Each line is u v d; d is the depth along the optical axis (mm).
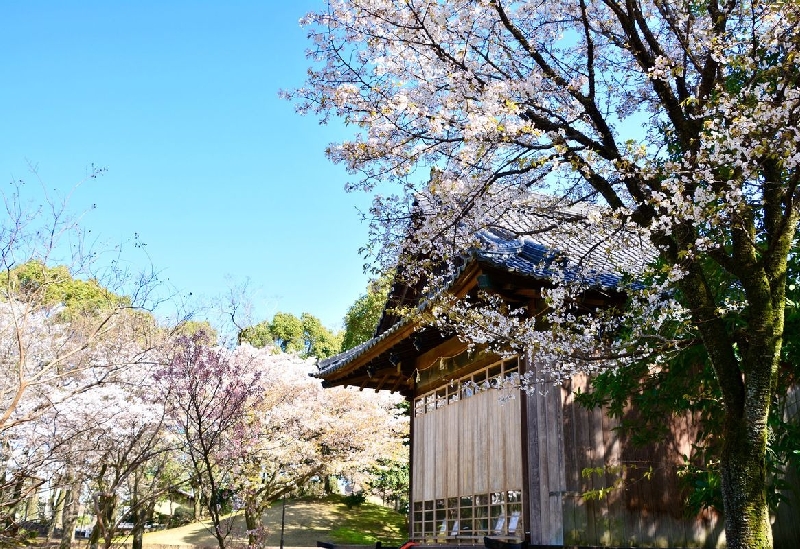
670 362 6887
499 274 7871
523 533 8352
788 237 5266
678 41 6625
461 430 10672
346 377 13281
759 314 5027
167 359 10055
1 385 10125
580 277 7551
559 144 5859
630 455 8367
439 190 6594
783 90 5211
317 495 32875
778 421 6148
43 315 12562
